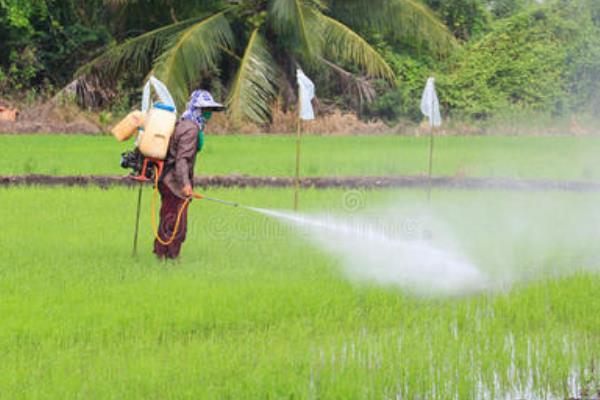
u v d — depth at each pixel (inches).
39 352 577.6
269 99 2445.9
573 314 692.1
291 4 2310.5
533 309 694.5
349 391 519.2
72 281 748.0
